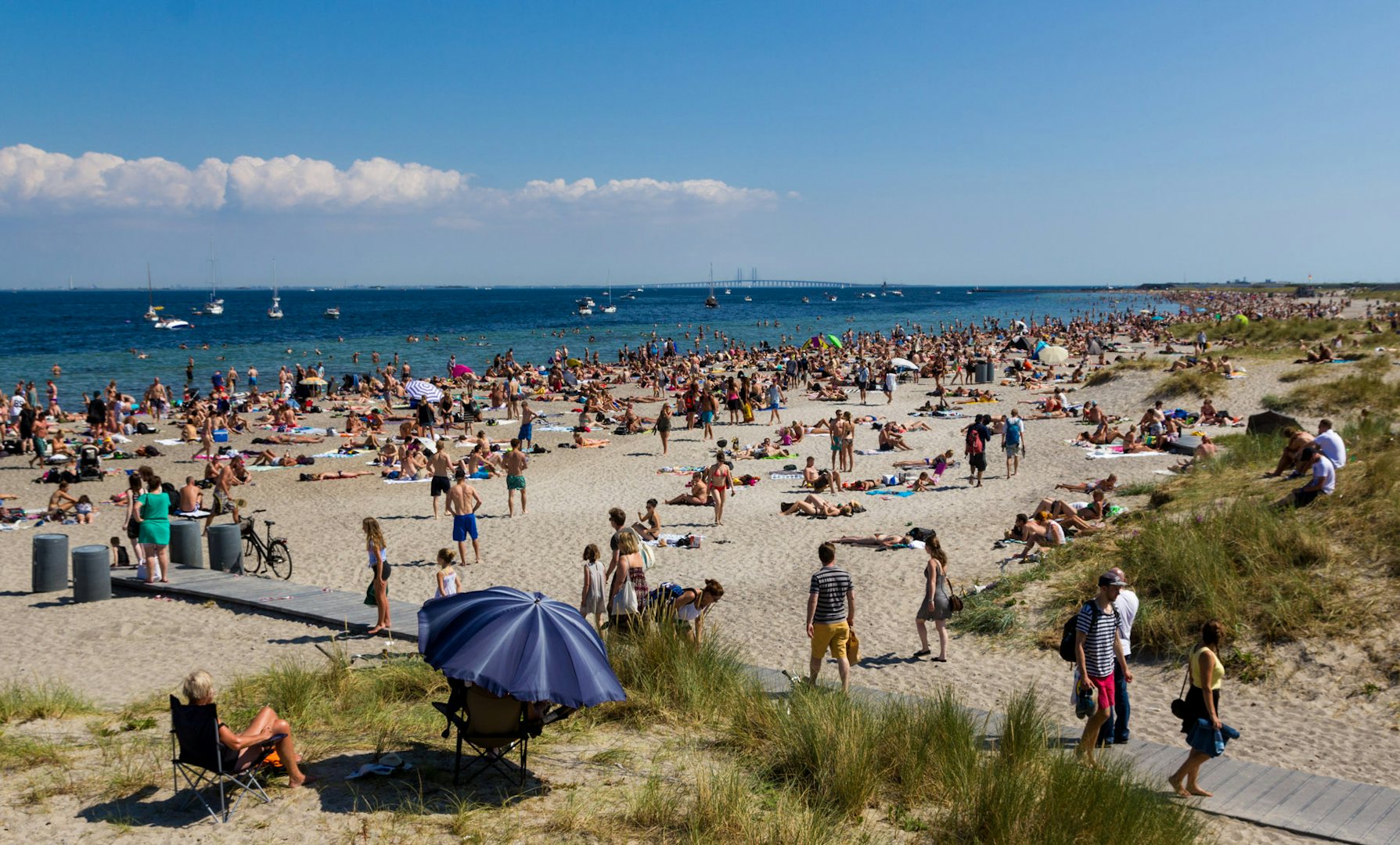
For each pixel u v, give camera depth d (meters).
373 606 13.79
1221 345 55.50
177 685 10.65
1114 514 17.95
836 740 7.58
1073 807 6.58
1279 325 59.38
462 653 6.56
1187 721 7.73
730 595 15.17
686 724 8.79
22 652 12.01
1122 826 6.42
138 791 6.66
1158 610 11.85
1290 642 10.88
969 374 47.97
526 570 16.77
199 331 109.31
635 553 11.02
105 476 26.00
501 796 6.83
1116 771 7.18
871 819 6.88
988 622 12.99
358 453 29.83
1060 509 17.45
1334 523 12.81
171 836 5.98
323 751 7.60
